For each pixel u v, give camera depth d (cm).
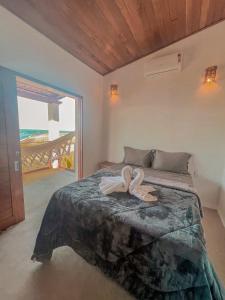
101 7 173
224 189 229
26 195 286
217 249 170
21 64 185
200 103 253
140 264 106
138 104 308
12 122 182
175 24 220
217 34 230
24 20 182
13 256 150
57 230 146
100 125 352
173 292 95
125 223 113
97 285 127
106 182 170
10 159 184
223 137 243
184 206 137
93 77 315
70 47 238
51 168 482
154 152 290
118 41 237
